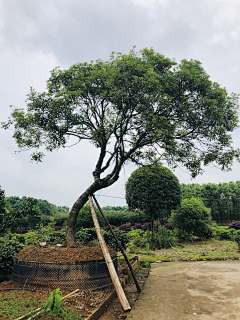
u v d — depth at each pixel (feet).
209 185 95.04
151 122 21.43
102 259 17.46
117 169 23.34
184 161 24.66
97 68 24.59
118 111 23.95
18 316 11.14
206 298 15.56
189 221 45.47
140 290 18.12
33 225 55.26
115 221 79.46
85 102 24.40
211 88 23.20
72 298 14.24
